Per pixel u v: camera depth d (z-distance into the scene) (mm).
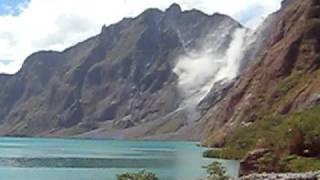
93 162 142625
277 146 74438
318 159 69500
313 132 72812
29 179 96188
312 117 81062
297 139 72750
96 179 92938
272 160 69875
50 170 115688
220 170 43406
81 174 104062
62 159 158750
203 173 94812
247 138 133000
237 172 75125
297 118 90062
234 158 126312
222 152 139250
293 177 37812
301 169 65562
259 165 70000
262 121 141250
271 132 95312
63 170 115125
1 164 134750
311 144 72188
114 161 147250
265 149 74000
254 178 39688
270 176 39312
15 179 96500
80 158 165000
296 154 71812
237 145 135375
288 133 76875
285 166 68000
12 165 131125
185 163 127688
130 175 38281
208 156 148000
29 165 130875
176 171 101562
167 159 154000
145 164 131375
